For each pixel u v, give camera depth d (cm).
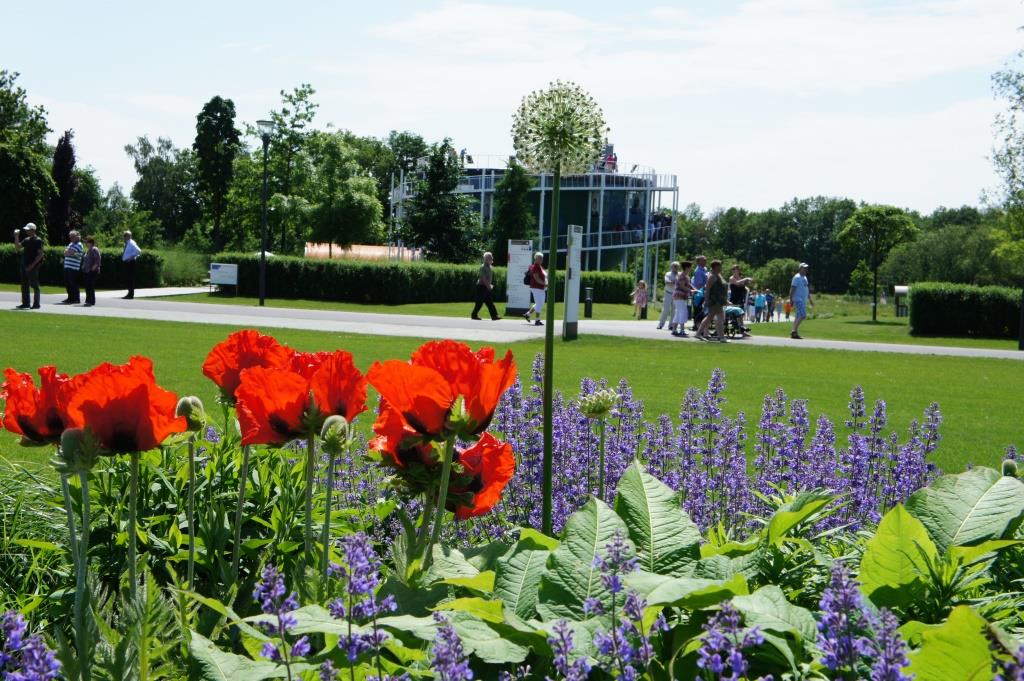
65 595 294
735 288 2914
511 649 171
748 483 559
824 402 1313
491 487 240
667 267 9188
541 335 2339
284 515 327
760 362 1970
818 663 159
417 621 171
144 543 320
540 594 188
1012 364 2178
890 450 654
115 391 192
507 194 6794
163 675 187
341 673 173
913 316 3581
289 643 185
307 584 213
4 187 6078
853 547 278
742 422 578
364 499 438
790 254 18975
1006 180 3862
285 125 6081
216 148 9569
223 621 217
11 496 381
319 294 4128
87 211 11575
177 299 3606
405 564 215
